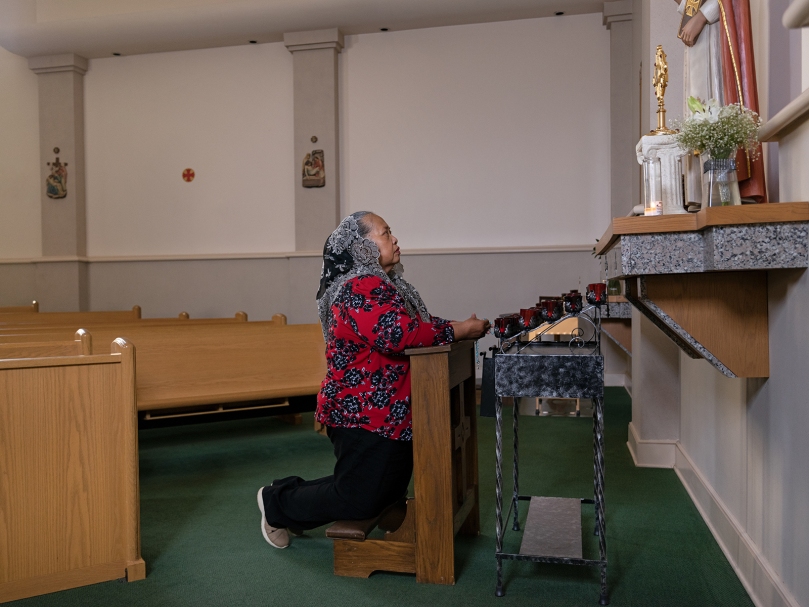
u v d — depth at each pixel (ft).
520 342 8.71
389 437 7.88
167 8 27.32
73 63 29.37
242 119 29.17
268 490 8.98
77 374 7.86
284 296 28.78
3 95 30.19
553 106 26.89
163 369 13.48
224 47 29.25
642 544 9.07
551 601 7.36
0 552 7.44
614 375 25.34
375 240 8.26
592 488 11.75
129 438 8.12
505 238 27.25
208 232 29.50
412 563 8.02
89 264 30.19
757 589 7.16
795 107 5.64
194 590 7.80
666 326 7.94
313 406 14.74
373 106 28.04
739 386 8.09
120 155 30.09
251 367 14.42
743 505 7.97
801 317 5.84
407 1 25.73
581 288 26.48
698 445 10.77
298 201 28.07
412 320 7.66
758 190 7.41
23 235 30.37
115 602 7.47
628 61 25.70
